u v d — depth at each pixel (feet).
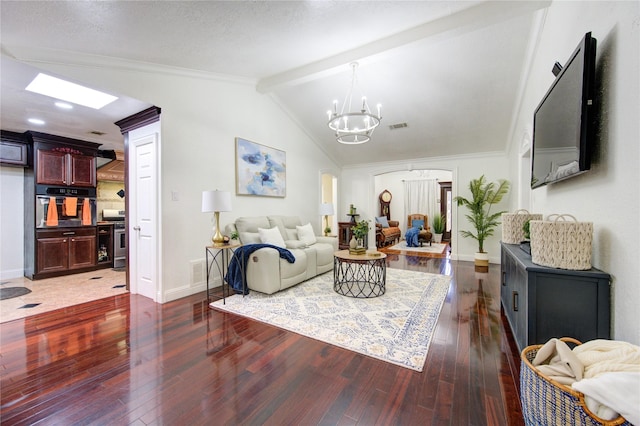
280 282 11.62
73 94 9.88
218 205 10.62
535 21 9.39
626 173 4.31
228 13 7.64
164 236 10.91
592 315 4.93
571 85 5.65
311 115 17.88
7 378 6.00
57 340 7.70
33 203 14.26
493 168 19.40
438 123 16.81
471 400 5.24
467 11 8.95
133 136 12.04
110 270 16.42
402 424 4.68
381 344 7.38
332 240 16.34
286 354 6.93
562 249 5.17
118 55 9.18
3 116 12.03
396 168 23.03
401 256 21.56
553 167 6.80
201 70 11.84
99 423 4.75
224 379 5.94
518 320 6.42
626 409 2.78
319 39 9.93
